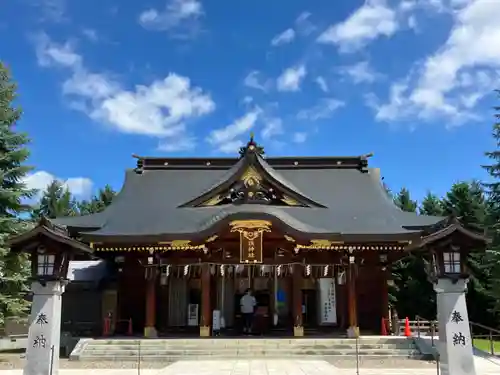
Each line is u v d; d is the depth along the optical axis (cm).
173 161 3206
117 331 2627
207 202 2745
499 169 2961
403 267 4369
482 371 1653
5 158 2364
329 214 2695
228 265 2450
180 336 2433
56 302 1338
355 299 2420
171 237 2377
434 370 1716
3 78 2520
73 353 2072
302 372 1655
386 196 2970
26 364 1293
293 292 2442
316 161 3169
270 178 2684
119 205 2884
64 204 5662
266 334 2497
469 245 1231
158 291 2658
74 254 1413
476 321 3816
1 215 2288
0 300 2214
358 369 1722
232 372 1664
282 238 2445
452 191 4275
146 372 1716
